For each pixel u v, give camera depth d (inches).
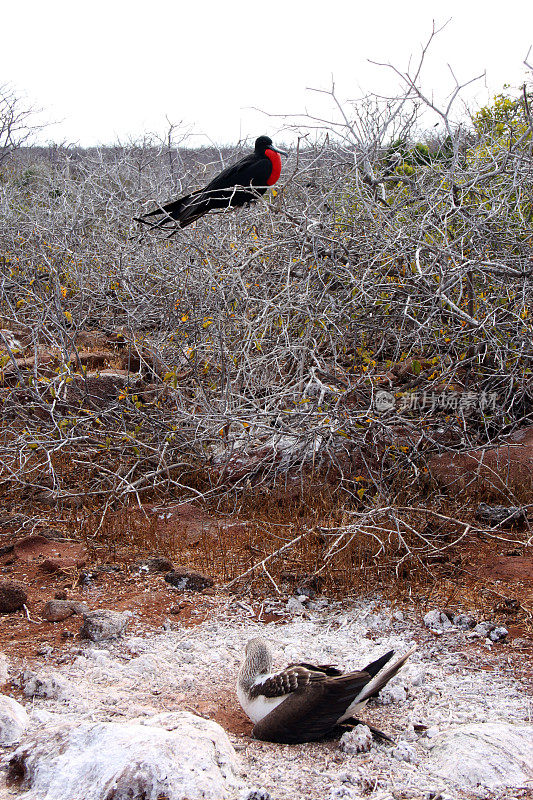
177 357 263.4
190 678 135.0
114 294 312.5
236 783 100.6
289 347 217.2
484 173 243.9
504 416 225.9
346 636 152.7
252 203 284.8
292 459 222.4
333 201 272.5
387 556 180.1
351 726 117.6
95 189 361.4
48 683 129.6
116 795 95.2
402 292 231.1
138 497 206.8
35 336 262.2
